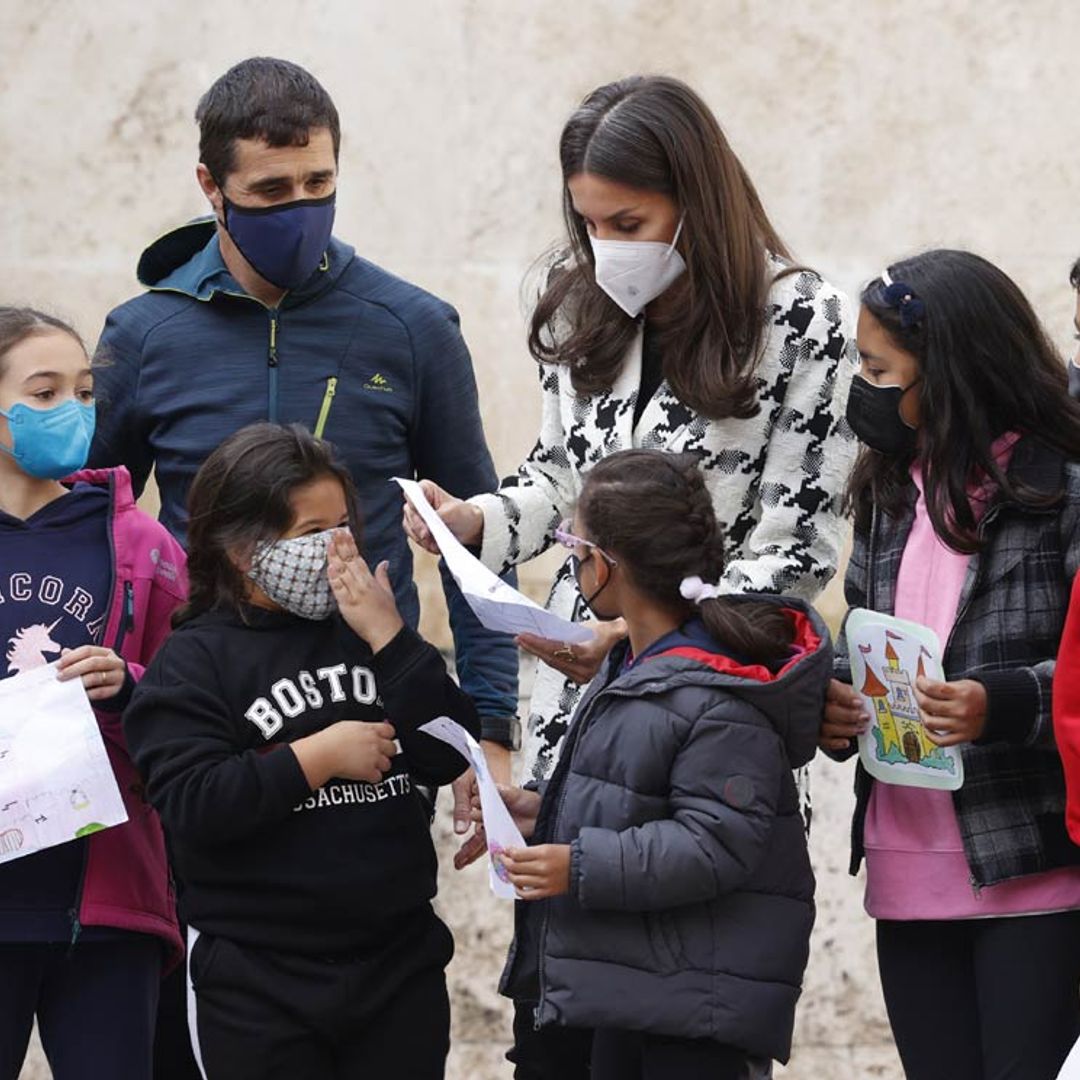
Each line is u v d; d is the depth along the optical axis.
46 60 17.83
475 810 12.97
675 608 11.95
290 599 11.98
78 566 12.76
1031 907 12.03
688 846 11.34
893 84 17.81
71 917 12.39
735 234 12.45
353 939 11.88
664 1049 11.73
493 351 17.95
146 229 17.84
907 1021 12.55
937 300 12.11
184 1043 13.84
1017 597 12.09
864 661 12.12
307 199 13.27
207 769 11.63
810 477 12.62
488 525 13.03
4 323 12.58
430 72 17.84
